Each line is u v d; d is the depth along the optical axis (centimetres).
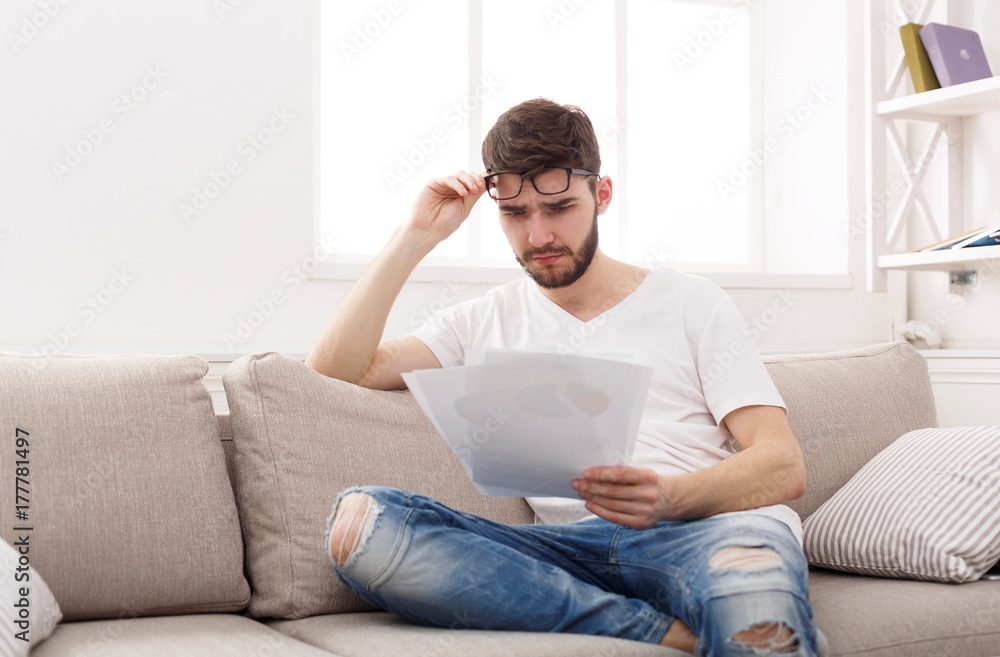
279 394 139
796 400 172
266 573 133
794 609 101
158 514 128
